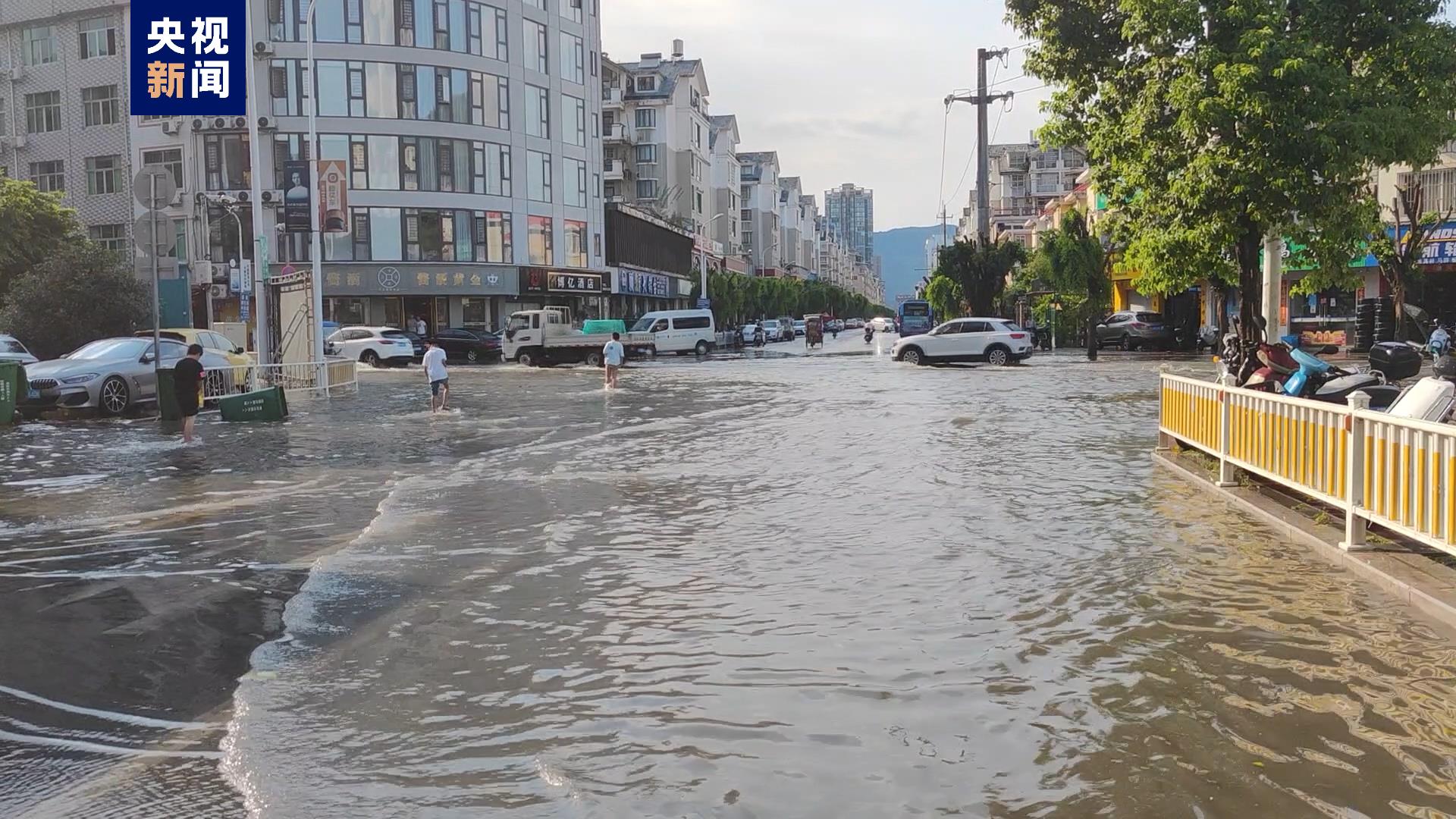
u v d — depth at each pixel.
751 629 6.09
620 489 11.47
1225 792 3.89
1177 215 14.59
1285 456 9.09
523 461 13.98
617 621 6.31
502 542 8.70
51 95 54.38
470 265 56.25
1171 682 5.09
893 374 33.66
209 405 23.42
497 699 5.01
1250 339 14.73
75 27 53.69
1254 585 6.94
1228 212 13.80
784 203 156.75
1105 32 15.34
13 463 14.25
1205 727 4.51
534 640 5.96
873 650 5.65
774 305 105.88
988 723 4.59
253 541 8.95
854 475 12.27
